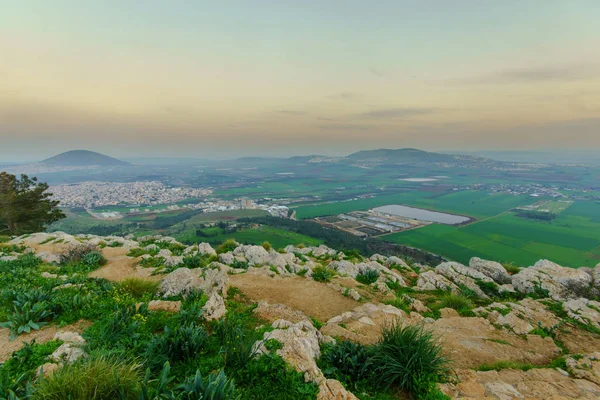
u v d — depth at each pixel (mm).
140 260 19984
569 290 16781
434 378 7070
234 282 15352
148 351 6695
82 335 7691
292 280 16688
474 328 11898
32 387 5023
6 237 25594
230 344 7113
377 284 17109
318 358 7586
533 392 7250
